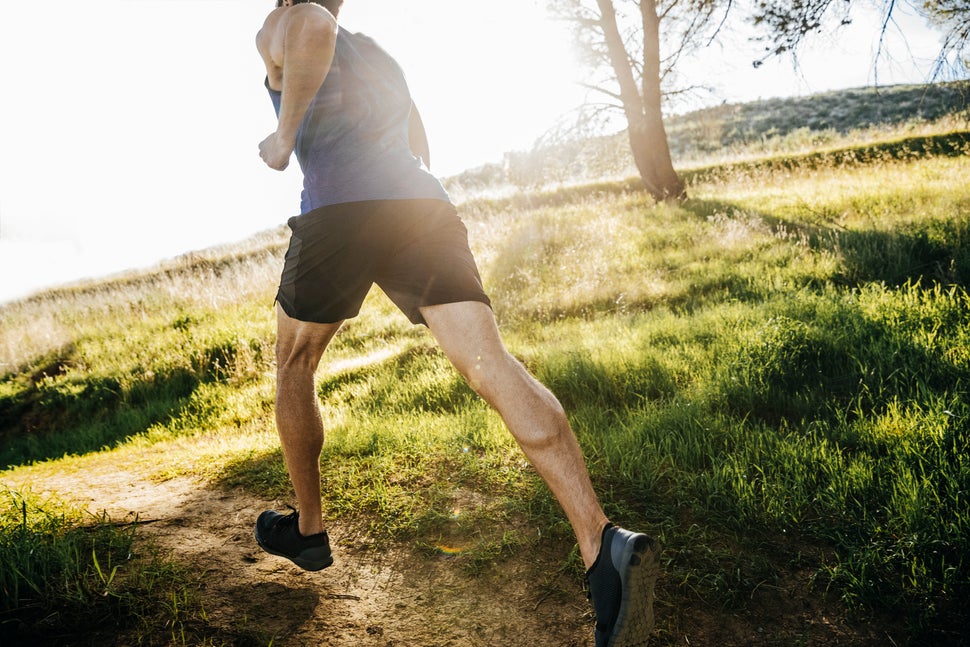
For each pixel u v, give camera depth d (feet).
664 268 25.57
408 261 5.25
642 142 45.24
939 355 11.64
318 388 19.36
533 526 8.00
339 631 6.22
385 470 10.12
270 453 12.17
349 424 13.30
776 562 7.06
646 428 10.46
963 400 9.72
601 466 9.38
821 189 37.50
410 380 17.11
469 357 4.94
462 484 9.37
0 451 23.97
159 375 26.68
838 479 8.19
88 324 36.63
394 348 22.57
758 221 28.89
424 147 6.75
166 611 6.21
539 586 6.88
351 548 7.93
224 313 33.04
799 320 14.76
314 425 6.10
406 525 8.27
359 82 5.63
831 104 128.98
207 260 56.54
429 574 7.27
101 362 29.66
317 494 6.47
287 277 5.67
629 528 7.77
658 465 9.15
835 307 14.87
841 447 9.35
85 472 13.19
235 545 7.96
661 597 6.56
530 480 9.09
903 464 8.18
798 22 18.65
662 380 13.05
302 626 6.26
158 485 11.02
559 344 16.92
